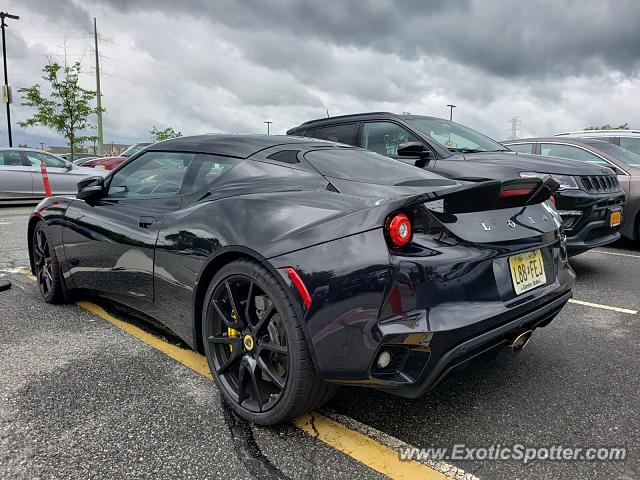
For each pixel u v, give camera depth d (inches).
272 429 87.2
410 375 76.6
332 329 76.8
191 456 79.0
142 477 73.7
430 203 79.6
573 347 126.3
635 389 103.1
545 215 102.7
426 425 89.4
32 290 175.5
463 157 194.7
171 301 106.7
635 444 83.6
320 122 246.8
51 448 80.4
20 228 333.7
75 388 101.1
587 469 76.8
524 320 88.0
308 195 91.2
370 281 74.8
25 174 484.1
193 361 115.4
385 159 120.3
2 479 72.4
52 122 920.9
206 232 95.3
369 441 84.0
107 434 84.6
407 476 75.1
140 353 119.7
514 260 89.2
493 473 75.9
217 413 92.1
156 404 95.1
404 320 74.2
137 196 125.4
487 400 98.3
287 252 81.2
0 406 93.4
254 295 88.9
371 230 76.7
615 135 311.6
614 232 202.7
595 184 189.3
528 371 111.8
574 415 92.8
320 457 79.4
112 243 123.4
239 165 107.5
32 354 118.6
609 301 168.2
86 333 133.1
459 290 79.2
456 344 77.0
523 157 198.4
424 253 77.2
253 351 88.2
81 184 140.1
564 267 106.0
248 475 74.6
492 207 87.2
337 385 84.7
